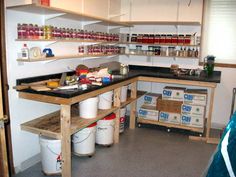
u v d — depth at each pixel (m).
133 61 4.56
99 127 3.06
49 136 2.34
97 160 2.78
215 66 4.02
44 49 2.61
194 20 4.04
